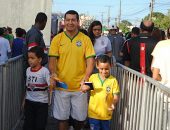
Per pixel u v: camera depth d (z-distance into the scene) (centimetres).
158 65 504
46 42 1294
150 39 682
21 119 772
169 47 501
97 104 582
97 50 764
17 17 1380
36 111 616
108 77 586
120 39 1389
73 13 590
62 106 600
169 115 375
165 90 380
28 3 1363
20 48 1153
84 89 573
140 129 488
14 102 686
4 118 588
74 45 591
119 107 620
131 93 545
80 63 594
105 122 587
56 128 728
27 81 617
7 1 1375
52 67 595
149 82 452
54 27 2139
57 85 596
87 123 679
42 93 611
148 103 454
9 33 1352
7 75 599
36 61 605
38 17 764
